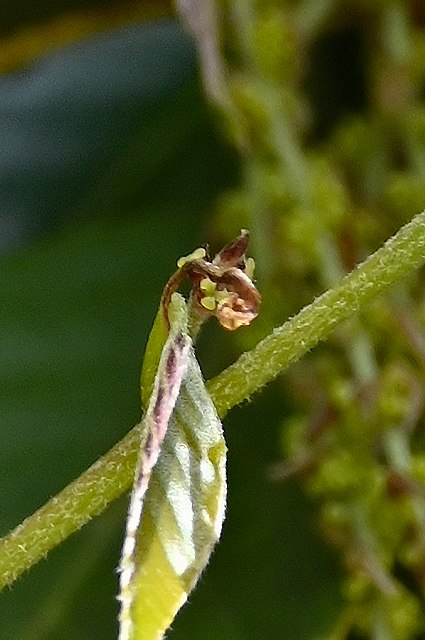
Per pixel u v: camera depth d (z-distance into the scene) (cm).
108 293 32
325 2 28
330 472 25
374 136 28
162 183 36
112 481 19
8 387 31
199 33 27
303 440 26
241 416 29
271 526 27
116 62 40
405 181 27
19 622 27
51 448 30
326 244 26
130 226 33
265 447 28
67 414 30
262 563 27
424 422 26
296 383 26
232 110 27
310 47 30
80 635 27
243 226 28
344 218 27
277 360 20
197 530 19
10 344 31
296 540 27
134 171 36
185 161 35
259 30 27
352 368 26
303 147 29
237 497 28
